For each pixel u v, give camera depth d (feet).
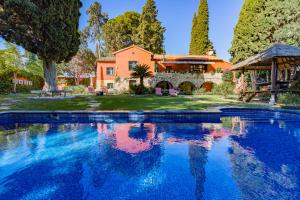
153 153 18.31
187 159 16.96
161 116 31.63
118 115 31.63
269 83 55.36
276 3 77.46
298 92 49.73
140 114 31.45
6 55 99.04
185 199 10.96
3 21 54.95
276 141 21.83
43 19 56.44
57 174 14.34
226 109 37.73
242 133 25.18
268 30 79.46
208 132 25.59
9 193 11.63
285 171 14.39
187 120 31.76
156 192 11.67
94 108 37.01
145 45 142.20
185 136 24.00
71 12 64.64
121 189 12.09
